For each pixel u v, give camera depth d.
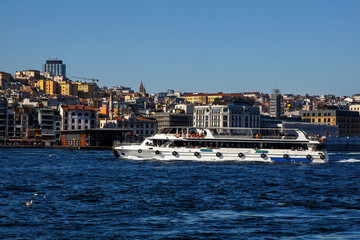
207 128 165.38
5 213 76.12
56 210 79.06
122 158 170.75
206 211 79.19
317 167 154.38
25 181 114.94
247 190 101.62
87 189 101.44
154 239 63.53
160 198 90.38
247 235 65.38
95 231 66.88
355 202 88.31
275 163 163.12
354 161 186.12
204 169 140.62
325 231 67.56
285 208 82.06
